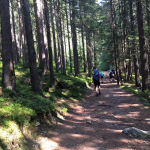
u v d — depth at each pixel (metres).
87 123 5.84
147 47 13.05
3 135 3.55
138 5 11.54
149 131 4.64
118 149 3.80
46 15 9.73
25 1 8.12
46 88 10.01
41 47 14.15
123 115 6.75
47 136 4.55
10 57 6.81
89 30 24.20
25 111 4.73
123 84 19.14
